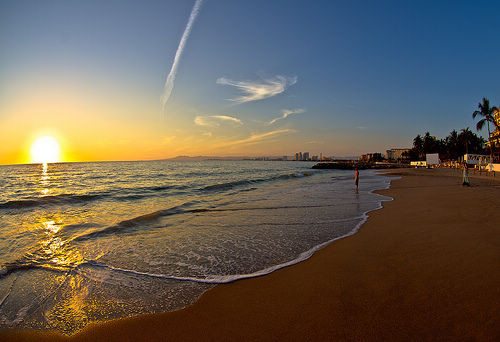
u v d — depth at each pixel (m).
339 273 4.86
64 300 4.19
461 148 81.56
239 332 3.20
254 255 6.13
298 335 3.07
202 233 8.14
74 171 58.41
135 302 4.08
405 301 3.72
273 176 39.31
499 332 2.93
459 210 10.23
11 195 19.16
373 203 13.16
